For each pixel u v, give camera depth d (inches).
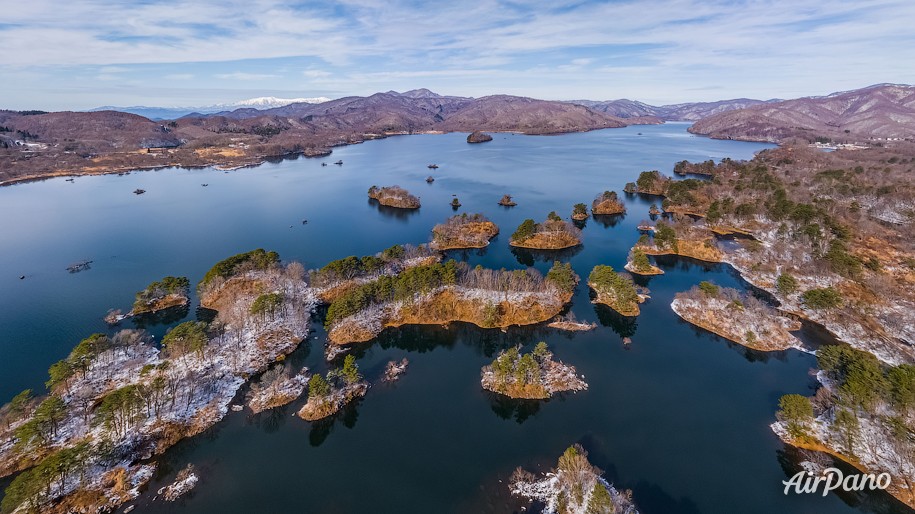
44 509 2498.8
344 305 4534.9
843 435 3014.3
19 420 3154.5
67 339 4645.7
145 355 4082.2
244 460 3034.0
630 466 2960.1
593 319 4958.2
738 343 4409.5
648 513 2613.2
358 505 2684.5
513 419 3435.0
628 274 6200.8
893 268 5506.9
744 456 3046.3
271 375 3764.8
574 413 3489.2
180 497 2726.4
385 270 5944.9
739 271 6136.8
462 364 4190.5
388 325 4749.0
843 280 5255.9
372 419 3454.7
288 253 7308.1
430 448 3147.1
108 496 2662.4
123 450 2955.2
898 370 3125.0
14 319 5088.6
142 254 7327.8
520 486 2755.9
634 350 4355.3
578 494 2546.8
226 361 3973.9
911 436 2822.3
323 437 3260.3
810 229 6437.0
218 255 7258.9
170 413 3312.0
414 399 3693.4
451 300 5000.0
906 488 2625.5
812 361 4074.8
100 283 6146.7
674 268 6412.4
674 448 3117.6
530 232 7440.9
